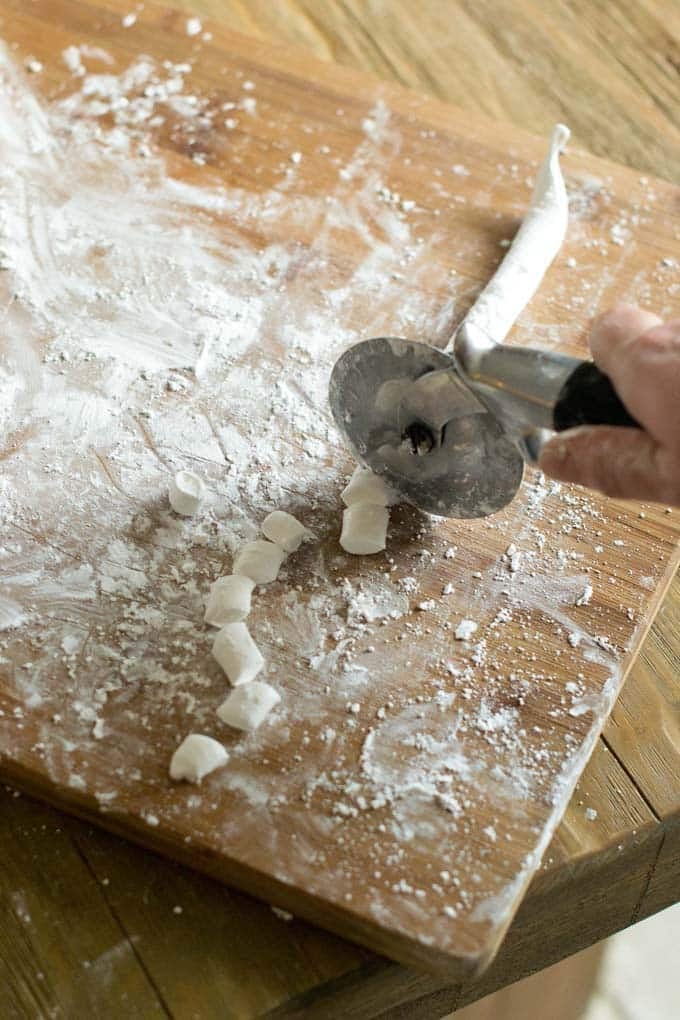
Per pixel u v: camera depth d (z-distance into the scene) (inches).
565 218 37.8
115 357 34.7
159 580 30.2
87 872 26.8
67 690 28.2
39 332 35.1
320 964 25.9
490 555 31.1
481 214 39.0
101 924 26.1
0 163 39.2
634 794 28.5
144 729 27.6
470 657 29.2
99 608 29.6
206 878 26.9
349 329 35.8
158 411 33.6
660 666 31.0
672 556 31.3
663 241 38.7
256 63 42.6
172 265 36.9
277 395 34.2
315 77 42.4
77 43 42.5
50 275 36.5
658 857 28.8
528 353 25.0
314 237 37.9
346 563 30.8
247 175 39.4
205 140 40.3
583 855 27.5
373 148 40.5
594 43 46.9
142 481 32.2
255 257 37.3
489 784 27.1
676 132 44.4
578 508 32.1
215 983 25.5
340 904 25.1
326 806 26.6
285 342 35.3
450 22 47.0
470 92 44.8
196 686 28.4
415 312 36.3
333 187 39.3
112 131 40.3
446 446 29.4
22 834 27.2
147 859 27.0
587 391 23.8
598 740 29.4
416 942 24.8
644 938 63.4
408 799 26.7
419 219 38.7
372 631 29.5
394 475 31.2
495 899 25.4
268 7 46.6
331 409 31.3
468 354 25.7
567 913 28.9
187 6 46.2
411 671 28.9
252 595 30.0
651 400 22.3
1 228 37.5
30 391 33.8
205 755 26.6
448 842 26.1
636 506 32.2
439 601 30.2
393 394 29.3
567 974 45.8
